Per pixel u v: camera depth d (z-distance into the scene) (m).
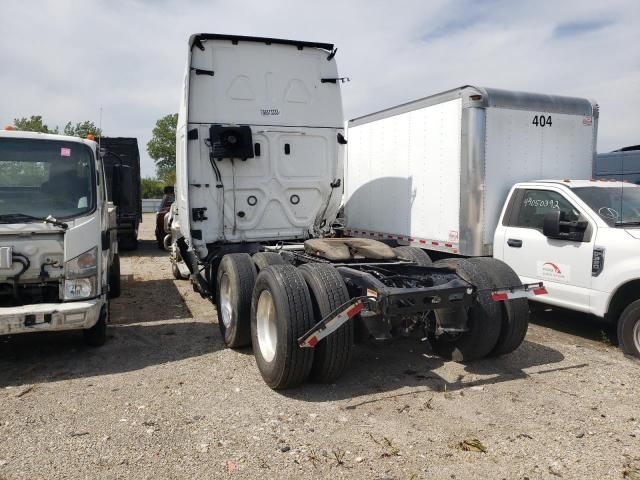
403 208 9.05
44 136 5.86
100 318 6.10
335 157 7.97
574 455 3.69
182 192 7.85
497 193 7.58
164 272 12.48
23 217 5.48
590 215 6.32
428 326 5.36
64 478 3.43
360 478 3.42
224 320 6.45
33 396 4.80
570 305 6.45
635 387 4.91
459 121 7.66
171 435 4.00
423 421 4.23
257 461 3.62
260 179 7.63
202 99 7.28
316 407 4.50
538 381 5.07
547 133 7.90
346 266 5.42
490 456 3.68
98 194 5.86
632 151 12.15
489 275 5.33
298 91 7.71
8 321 5.14
